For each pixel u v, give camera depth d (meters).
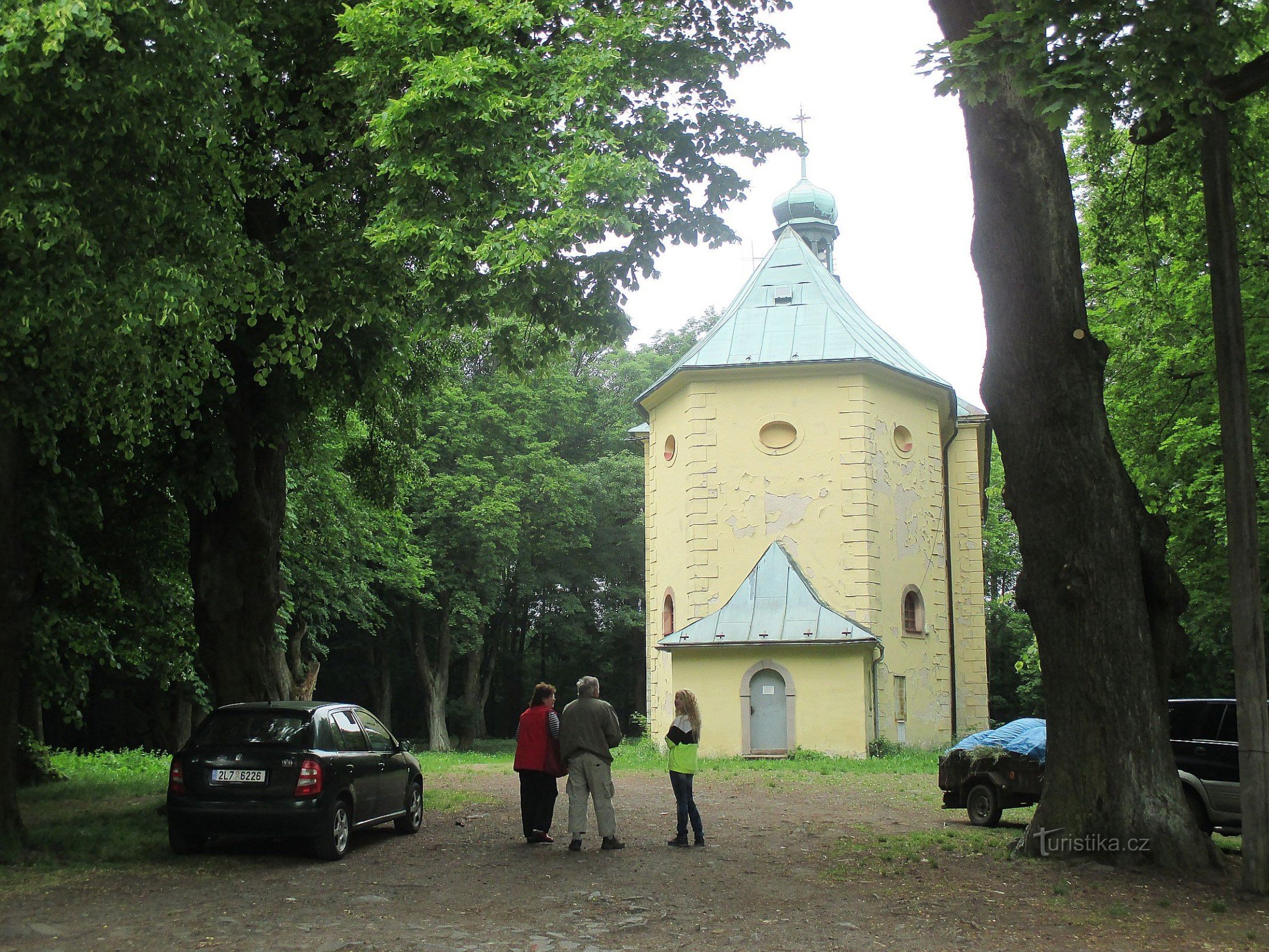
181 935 7.62
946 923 8.04
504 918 8.22
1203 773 12.65
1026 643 49.53
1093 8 8.51
